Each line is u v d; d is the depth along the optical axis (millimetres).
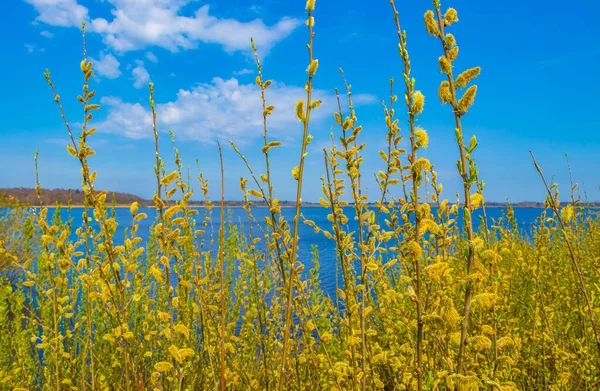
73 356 3416
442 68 1217
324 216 59594
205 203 3801
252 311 4016
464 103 1185
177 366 1694
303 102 1682
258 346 4023
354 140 2457
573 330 3990
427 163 1381
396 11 1514
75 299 3158
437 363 2451
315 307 3820
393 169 2402
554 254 4445
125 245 2203
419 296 1387
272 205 2096
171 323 1727
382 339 3391
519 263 4398
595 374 3311
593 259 4922
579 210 5371
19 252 8031
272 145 2111
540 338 3543
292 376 3479
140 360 2963
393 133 2383
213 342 3316
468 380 1223
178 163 2887
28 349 3336
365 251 2258
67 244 2662
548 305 3986
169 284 1762
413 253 1380
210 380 3213
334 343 3957
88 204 2211
